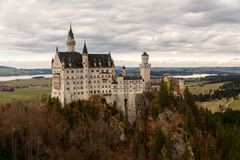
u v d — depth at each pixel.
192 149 194.00
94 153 183.88
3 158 156.38
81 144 187.50
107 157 184.12
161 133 190.38
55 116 194.12
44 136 182.25
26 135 177.75
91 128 196.62
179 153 192.25
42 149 171.12
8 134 174.62
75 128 192.75
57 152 173.75
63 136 186.62
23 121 187.00
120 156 188.75
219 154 197.12
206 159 193.38
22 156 163.62
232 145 195.62
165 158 181.38
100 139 193.12
